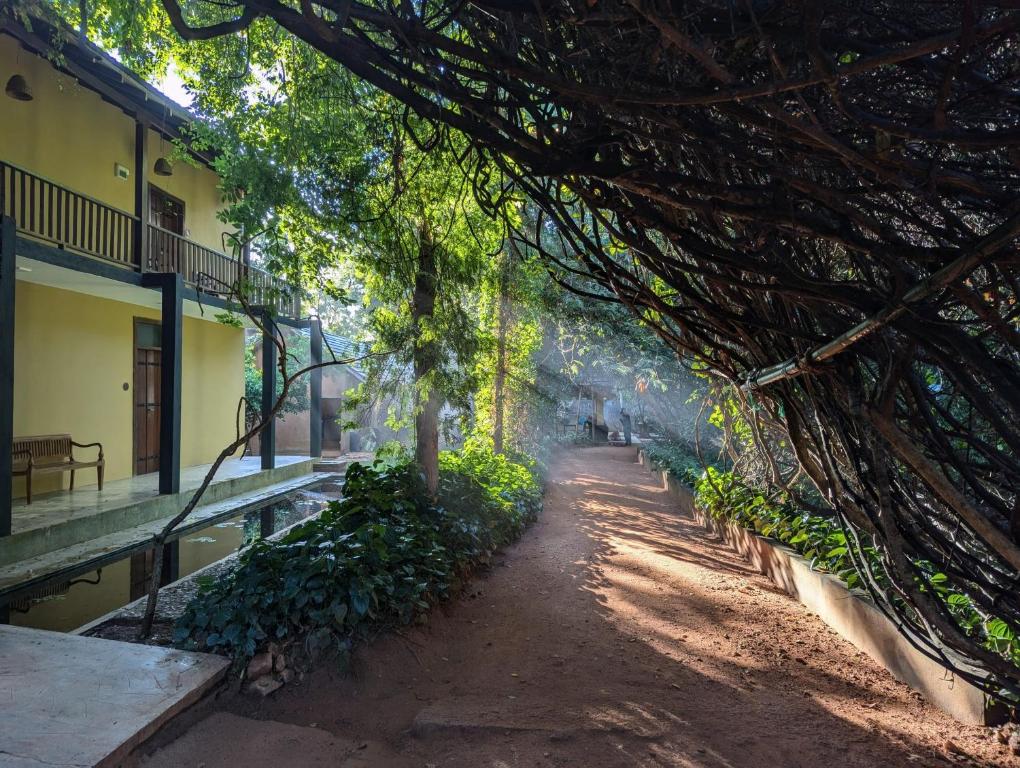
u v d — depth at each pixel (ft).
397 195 14.57
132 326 35.47
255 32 14.70
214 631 11.10
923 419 6.50
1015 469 6.05
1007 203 4.45
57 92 28.94
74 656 10.61
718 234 6.01
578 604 15.29
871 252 5.14
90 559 21.22
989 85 4.31
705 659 12.12
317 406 49.55
